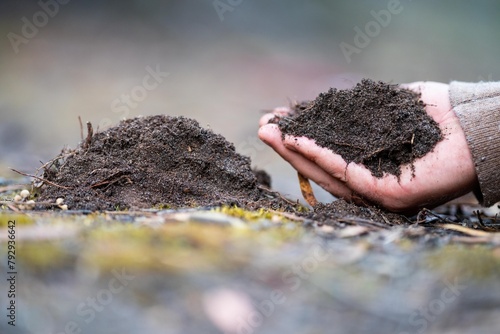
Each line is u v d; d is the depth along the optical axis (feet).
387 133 3.09
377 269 2.63
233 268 2.60
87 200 2.98
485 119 3.05
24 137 5.38
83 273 2.57
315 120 3.15
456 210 3.39
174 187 3.05
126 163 3.09
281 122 3.16
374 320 2.51
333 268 2.62
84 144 3.17
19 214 2.85
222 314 2.51
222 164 3.13
